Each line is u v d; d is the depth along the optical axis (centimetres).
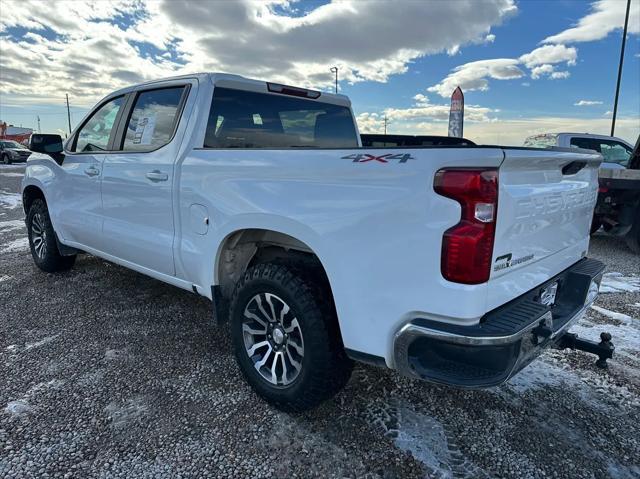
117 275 499
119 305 415
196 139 296
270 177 242
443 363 194
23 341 344
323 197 218
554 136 847
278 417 254
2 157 2766
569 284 259
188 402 268
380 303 203
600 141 838
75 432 240
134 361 315
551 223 229
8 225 820
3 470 212
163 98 331
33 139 412
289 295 235
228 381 291
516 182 194
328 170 216
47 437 236
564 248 253
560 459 223
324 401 247
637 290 484
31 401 267
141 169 328
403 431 243
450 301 182
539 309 203
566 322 236
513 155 181
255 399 271
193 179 286
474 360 189
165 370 303
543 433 243
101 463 218
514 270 204
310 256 255
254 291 255
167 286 466
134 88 360
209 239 278
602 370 309
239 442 234
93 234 394
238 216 257
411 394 278
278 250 279
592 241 758
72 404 264
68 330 363
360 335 212
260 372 262
